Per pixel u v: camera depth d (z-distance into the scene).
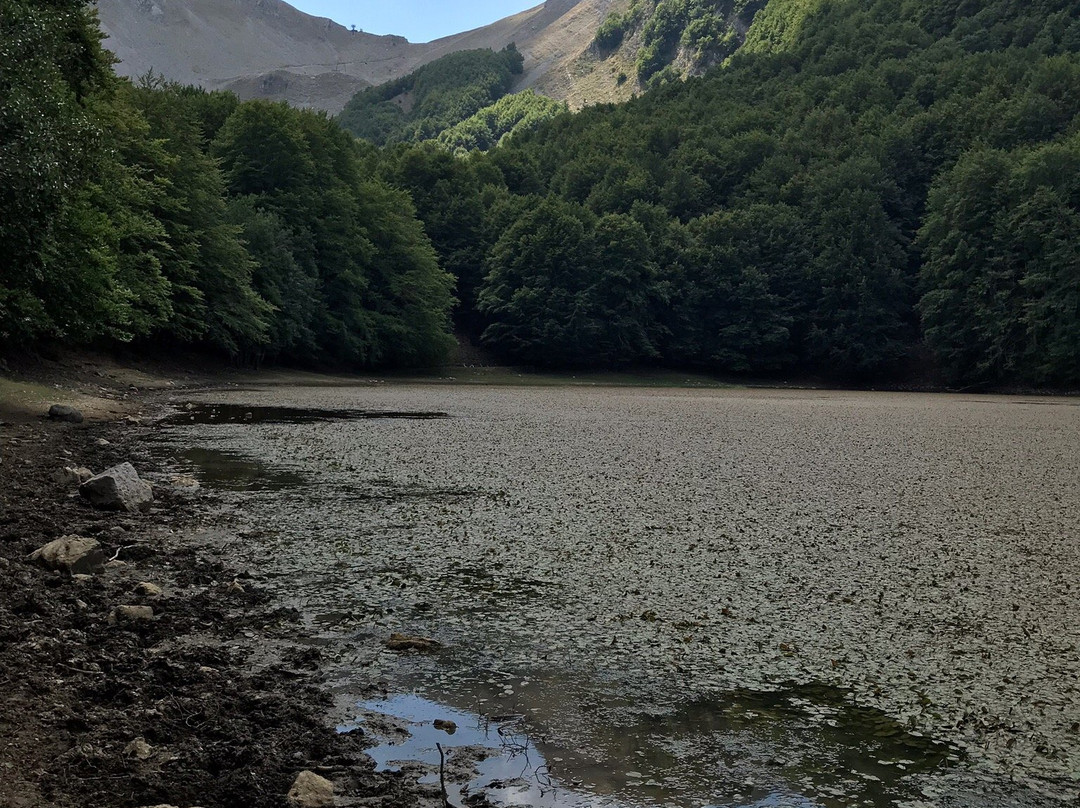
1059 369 86.12
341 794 4.84
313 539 11.52
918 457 23.44
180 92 77.50
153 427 25.58
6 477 14.45
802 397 66.75
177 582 9.17
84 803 4.51
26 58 20.08
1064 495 17.00
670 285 102.75
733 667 7.18
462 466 18.98
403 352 80.50
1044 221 87.50
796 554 11.36
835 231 105.06
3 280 25.81
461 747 5.54
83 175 24.14
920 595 9.50
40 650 6.50
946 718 6.20
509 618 8.36
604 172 133.25
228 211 61.62
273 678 6.56
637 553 11.18
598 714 6.14
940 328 94.25
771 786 5.12
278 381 57.84
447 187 110.31
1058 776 5.33
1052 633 8.20
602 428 30.12
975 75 139.88
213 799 4.68
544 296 96.50
